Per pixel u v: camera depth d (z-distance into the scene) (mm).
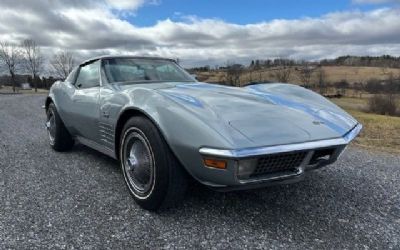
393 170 4016
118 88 3154
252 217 2543
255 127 2256
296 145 2189
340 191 3166
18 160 4070
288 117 2508
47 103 4613
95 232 2266
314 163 2443
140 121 2514
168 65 4020
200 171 2213
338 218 2574
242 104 2607
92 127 3395
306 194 3047
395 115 27312
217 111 2389
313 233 2320
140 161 2611
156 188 2438
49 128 4617
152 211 2590
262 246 2133
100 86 3416
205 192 2977
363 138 6859
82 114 3541
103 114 3092
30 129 6543
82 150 4582
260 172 2199
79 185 3178
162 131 2318
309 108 2805
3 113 9945
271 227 2395
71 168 3732
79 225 2361
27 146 4867
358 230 2381
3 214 2521
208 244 2146
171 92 2719
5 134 5914
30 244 2098
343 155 4793
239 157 2027
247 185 2207
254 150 2068
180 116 2281
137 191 2658
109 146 3143
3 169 3688
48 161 4023
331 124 2574
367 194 3111
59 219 2451
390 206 2842
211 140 2104
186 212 2598
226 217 2533
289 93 3287
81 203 2746
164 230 2314
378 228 2418
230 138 2104
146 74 3658
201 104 2469
